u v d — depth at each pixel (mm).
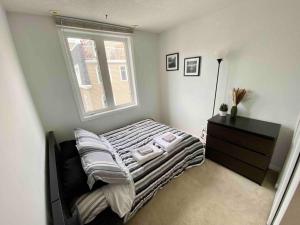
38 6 1518
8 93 812
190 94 2797
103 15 1904
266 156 1625
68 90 2084
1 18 1226
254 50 1846
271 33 1676
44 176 1096
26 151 832
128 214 1300
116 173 1277
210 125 2088
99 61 2334
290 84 1671
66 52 1981
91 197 1178
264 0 1638
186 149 1921
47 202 960
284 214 727
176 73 2902
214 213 1471
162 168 1624
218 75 2289
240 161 1892
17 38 1637
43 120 1955
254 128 1749
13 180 539
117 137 2229
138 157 1615
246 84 2018
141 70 2873
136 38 2654
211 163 2205
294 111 1704
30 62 1750
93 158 1339
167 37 2818
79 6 1605
